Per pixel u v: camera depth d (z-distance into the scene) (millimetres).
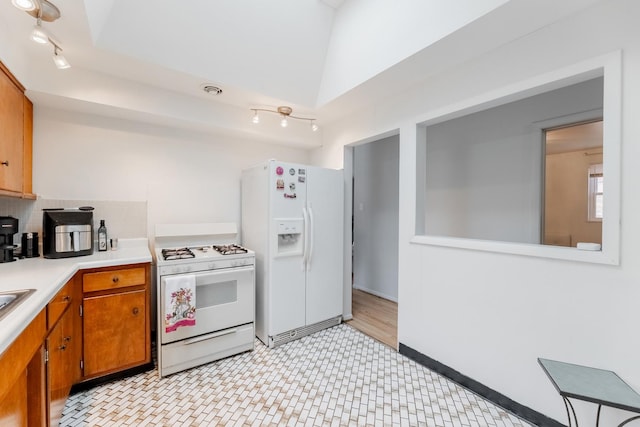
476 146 3176
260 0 2049
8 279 1475
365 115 2910
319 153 3623
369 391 1989
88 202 2447
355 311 3656
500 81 1828
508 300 1816
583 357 1509
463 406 1844
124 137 2600
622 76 1378
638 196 1341
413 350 2424
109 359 1993
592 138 3018
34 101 2164
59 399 1558
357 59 2332
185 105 2607
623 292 1385
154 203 2752
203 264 2287
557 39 1582
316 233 2939
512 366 1793
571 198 3309
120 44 1899
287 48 2391
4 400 942
